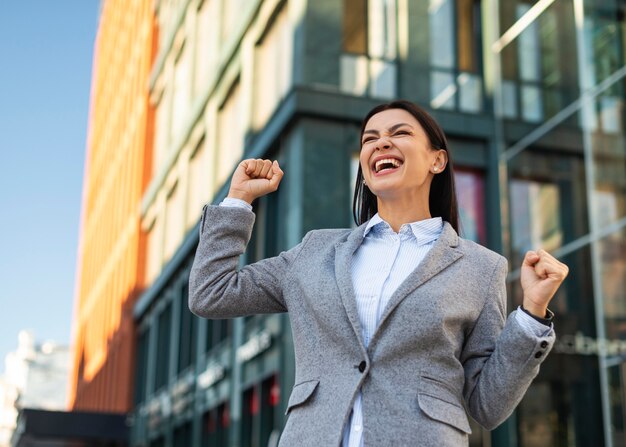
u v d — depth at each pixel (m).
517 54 13.09
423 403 2.05
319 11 13.66
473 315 2.22
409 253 2.31
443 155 2.47
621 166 10.21
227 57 18.69
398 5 14.07
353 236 2.36
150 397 27.11
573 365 10.73
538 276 2.17
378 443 2.01
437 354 2.13
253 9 16.58
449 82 13.91
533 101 12.51
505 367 2.12
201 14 23.78
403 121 2.40
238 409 15.89
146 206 30.12
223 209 2.43
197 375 20.52
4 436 61.44
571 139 11.45
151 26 33.22
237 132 17.83
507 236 12.79
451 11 14.29
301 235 12.68
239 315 2.43
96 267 43.75
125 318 31.55
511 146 13.03
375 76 13.62
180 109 25.64
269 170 2.53
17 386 64.31
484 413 2.19
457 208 2.54
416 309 2.13
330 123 13.30
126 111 38.00
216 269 2.38
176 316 24.27
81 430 28.95
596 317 10.41
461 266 2.26
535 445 11.34
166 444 24.11
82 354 45.81
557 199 11.62
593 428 10.28
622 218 10.13
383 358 2.10
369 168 2.39
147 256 30.53
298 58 13.56
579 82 11.30
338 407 2.06
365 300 2.21
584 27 11.25
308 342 2.21
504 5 13.58
